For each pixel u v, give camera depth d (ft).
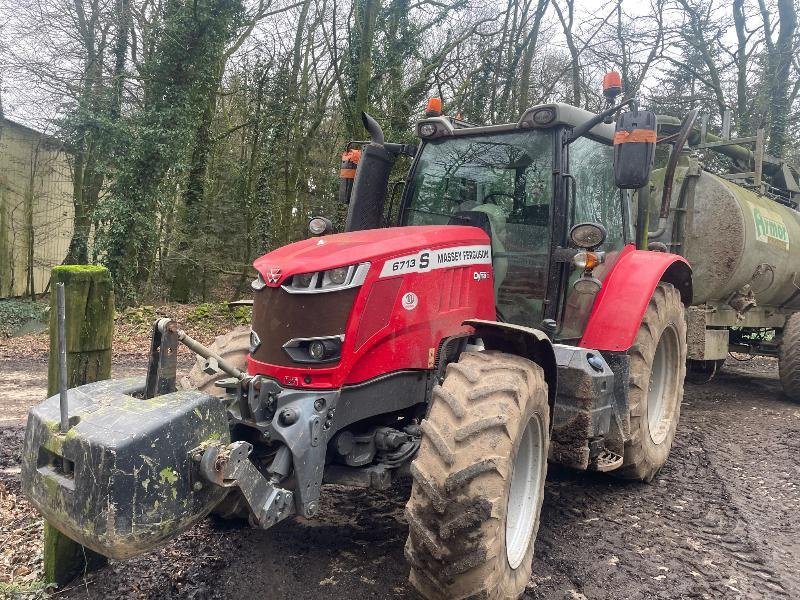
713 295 23.84
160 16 50.14
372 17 43.73
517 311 13.38
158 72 48.29
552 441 12.55
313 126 59.00
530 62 54.08
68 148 51.65
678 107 57.93
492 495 8.70
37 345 37.70
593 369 12.50
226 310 46.73
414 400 11.29
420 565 8.87
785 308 28.48
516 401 9.45
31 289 59.52
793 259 26.61
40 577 10.90
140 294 53.16
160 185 50.80
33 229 59.26
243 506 11.46
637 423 14.65
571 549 12.14
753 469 17.12
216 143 59.26
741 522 13.55
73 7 50.21
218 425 8.64
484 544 8.57
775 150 51.88
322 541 11.93
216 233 60.85
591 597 10.42
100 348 10.64
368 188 14.52
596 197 14.97
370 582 10.50
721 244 23.32
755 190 27.25
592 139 14.85
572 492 15.19
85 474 7.67
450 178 14.44
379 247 10.63
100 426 7.95
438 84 51.78
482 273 12.41
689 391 27.48
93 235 55.31
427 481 8.79
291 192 59.47
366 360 10.46
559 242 12.97
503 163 13.84
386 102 48.88
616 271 15.21
